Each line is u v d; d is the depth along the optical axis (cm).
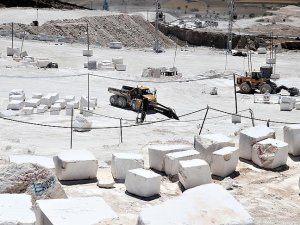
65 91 3712
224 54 6147
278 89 4031
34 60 4556
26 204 729
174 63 5306
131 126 2433
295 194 1180
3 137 2283
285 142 1432
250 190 1196
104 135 2416
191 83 4344
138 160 1232
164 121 2878
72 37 6206
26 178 955
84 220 725
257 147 1365
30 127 2531
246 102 3744
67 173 1192
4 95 3409
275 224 984
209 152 1318
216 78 4597
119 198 1102
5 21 6669
